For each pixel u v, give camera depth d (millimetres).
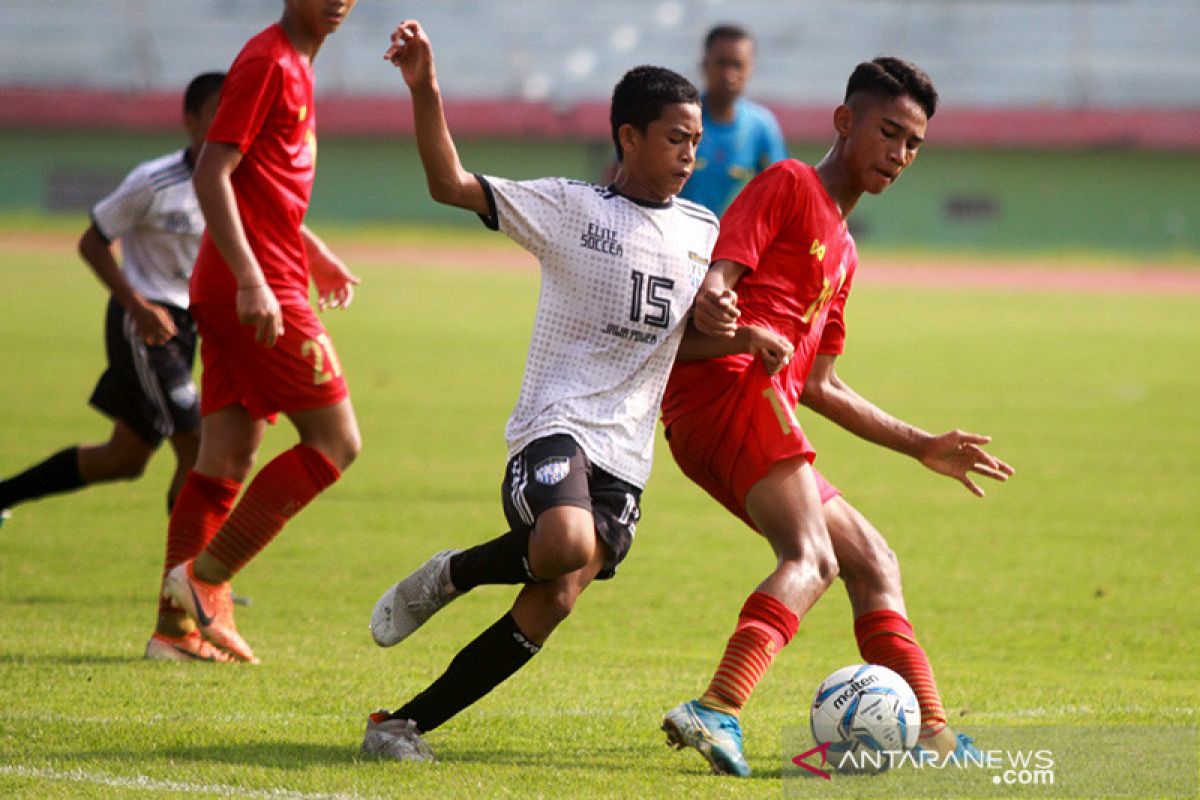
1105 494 38531
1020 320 88125
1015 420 51281
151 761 15812
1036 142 152625
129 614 24484
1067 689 20328
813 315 17500
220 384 22000
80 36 179375
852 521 17438
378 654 22141
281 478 20781
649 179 16766
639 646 23344
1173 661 22688
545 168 160000
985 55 176875
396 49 15688
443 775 15430
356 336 72375
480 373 60531
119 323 25453
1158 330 83750
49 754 16031
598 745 17094
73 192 161375
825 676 21422
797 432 16562
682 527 33906
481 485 38000
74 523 32500
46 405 48844
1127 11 179250
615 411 16344
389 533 31953
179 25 180500
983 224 155250
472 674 16156
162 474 39500
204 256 20828
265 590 26734
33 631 22906
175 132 160875
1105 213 154125
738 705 15641
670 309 16609
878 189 17297
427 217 158625
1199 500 37812
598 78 176875
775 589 15922
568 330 16484
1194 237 153375
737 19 183375
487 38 181125
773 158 35281
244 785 14961
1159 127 151500
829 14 183250
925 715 16562
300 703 18734
